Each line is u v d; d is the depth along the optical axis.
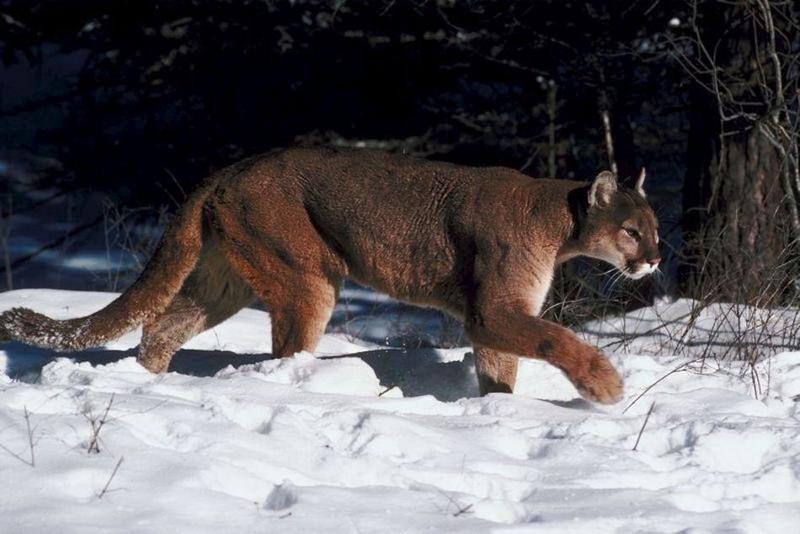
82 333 11.80
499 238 10.96
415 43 21.55
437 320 18.59
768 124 17.34
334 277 11.86
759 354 13.28
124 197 25.75
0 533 6.45
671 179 27.73
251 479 7.38
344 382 10.43
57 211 33.94
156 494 7.00
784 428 9.09
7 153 36.19
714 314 14.98
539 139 22.02
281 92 22.62
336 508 7.00
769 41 17.86
